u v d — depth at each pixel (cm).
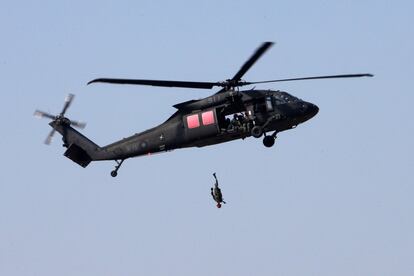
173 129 16312
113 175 16938
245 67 15112
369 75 14300
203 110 16088
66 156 17325
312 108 16138
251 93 16050
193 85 15450
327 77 14462
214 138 16150
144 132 16638
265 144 16288
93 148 17250
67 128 17550
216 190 15600
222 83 15775
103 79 14225
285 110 15975
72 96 17625
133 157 16850
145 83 14600
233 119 16088
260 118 15962
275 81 15162
